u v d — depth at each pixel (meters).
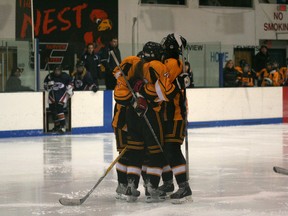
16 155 19.16
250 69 31.58
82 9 34.22
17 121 24.33
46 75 27.03
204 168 16.42
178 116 11.85
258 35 40.25
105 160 18.02
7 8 31.53
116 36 35.22
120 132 12.27
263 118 30.41
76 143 22.30
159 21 36.59
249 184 14.00
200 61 28.83
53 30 33.47
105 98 26.33
